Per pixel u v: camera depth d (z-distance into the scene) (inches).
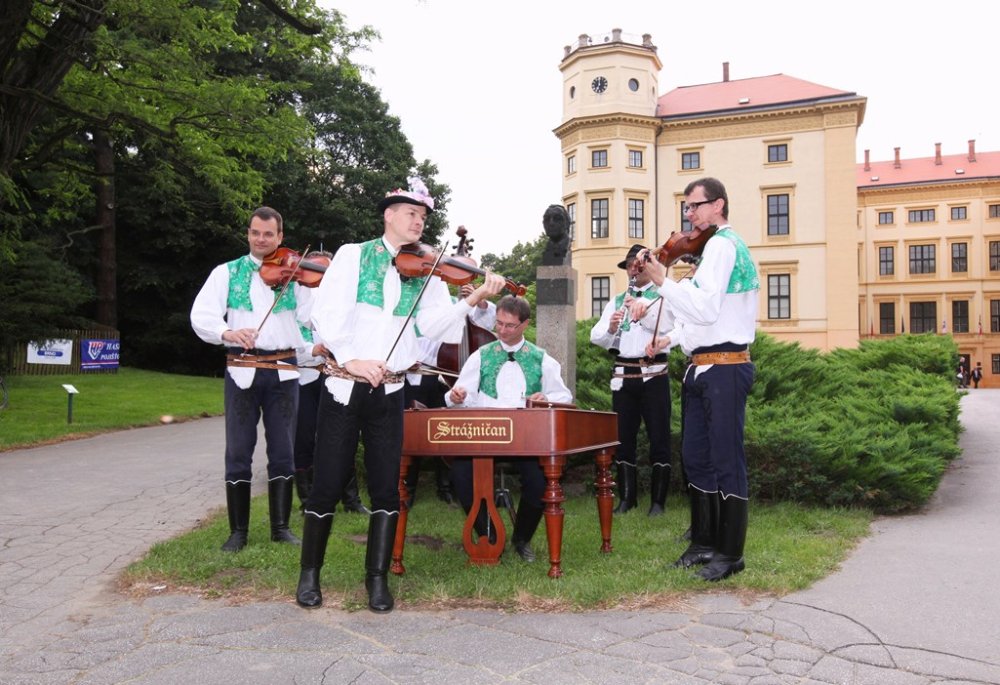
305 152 655.1
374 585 160.1
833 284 1617.9
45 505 268.5
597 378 335.6
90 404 610.2
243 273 207.5
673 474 281.3
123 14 513.3
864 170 2659.9
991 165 2513.5
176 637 147.3
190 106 584.7
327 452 160.1
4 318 748.6
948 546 204.5
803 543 203.2
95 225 1049.5
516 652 138.1
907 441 257.3
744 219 1665.8
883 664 131.2
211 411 641.6
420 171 1368.1
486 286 158.4
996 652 135.6
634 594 165.2
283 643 143.7
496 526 187.5
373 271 159.2
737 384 176.4
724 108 1678.2
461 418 174.7
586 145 1699.1
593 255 1691.7
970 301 2488.9
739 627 147.6
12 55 494.9
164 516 251.1
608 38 1694.1
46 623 156.4
